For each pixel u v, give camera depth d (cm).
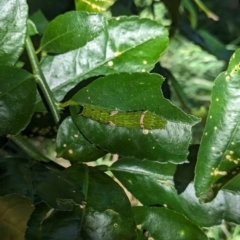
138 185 16
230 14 61
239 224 15
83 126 15
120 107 14
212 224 15
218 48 31
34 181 13
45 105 15
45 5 20
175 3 23
